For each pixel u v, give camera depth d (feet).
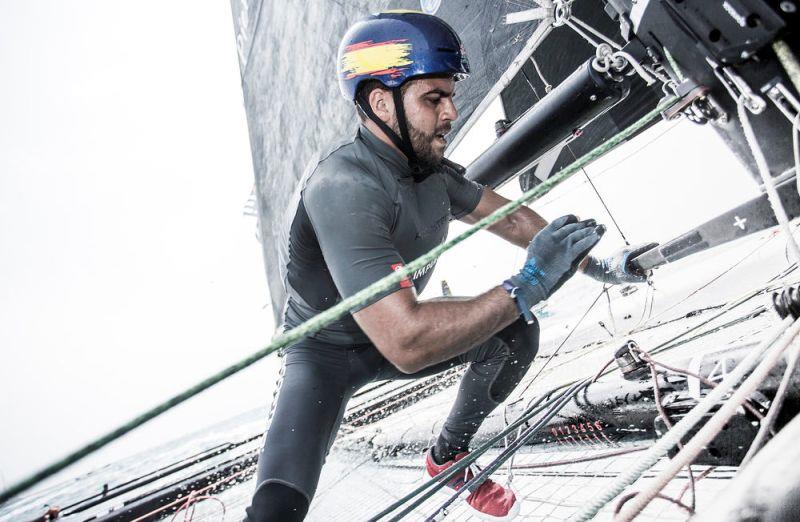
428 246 5.09
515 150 8.14
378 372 5.49
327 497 12.46
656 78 4.04
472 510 5.74
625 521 2.04
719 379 3.63
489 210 5.97
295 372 4.98
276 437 4.45
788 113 2.70
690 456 2.08
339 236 3.79
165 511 15.67
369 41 4.32
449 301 3.73
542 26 7.13
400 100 4.28
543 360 13.62
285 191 18.04
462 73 4.53
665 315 13.20
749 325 7.47
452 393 15.12
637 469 2.22
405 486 9.98
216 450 19.25
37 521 17.65
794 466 1.45
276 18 15.76
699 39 2.92
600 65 6.19
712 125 3.51
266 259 20.81
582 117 7.11
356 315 3.69
